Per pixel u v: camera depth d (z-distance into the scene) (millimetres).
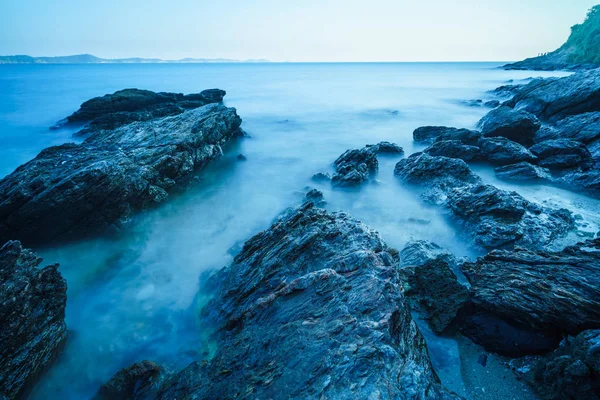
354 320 7570
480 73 141250
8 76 124750
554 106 31797
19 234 14398
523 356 8703
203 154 24812
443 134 26969
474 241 14078
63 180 14812
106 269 14297
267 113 49500
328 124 41906
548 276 9516
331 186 21453
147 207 18734
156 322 11359
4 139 35031
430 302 10242
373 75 138250
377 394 5785
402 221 16734
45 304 9695
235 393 6754
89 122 40844
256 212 19188
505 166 21703
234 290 10812
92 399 8922
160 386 8641
